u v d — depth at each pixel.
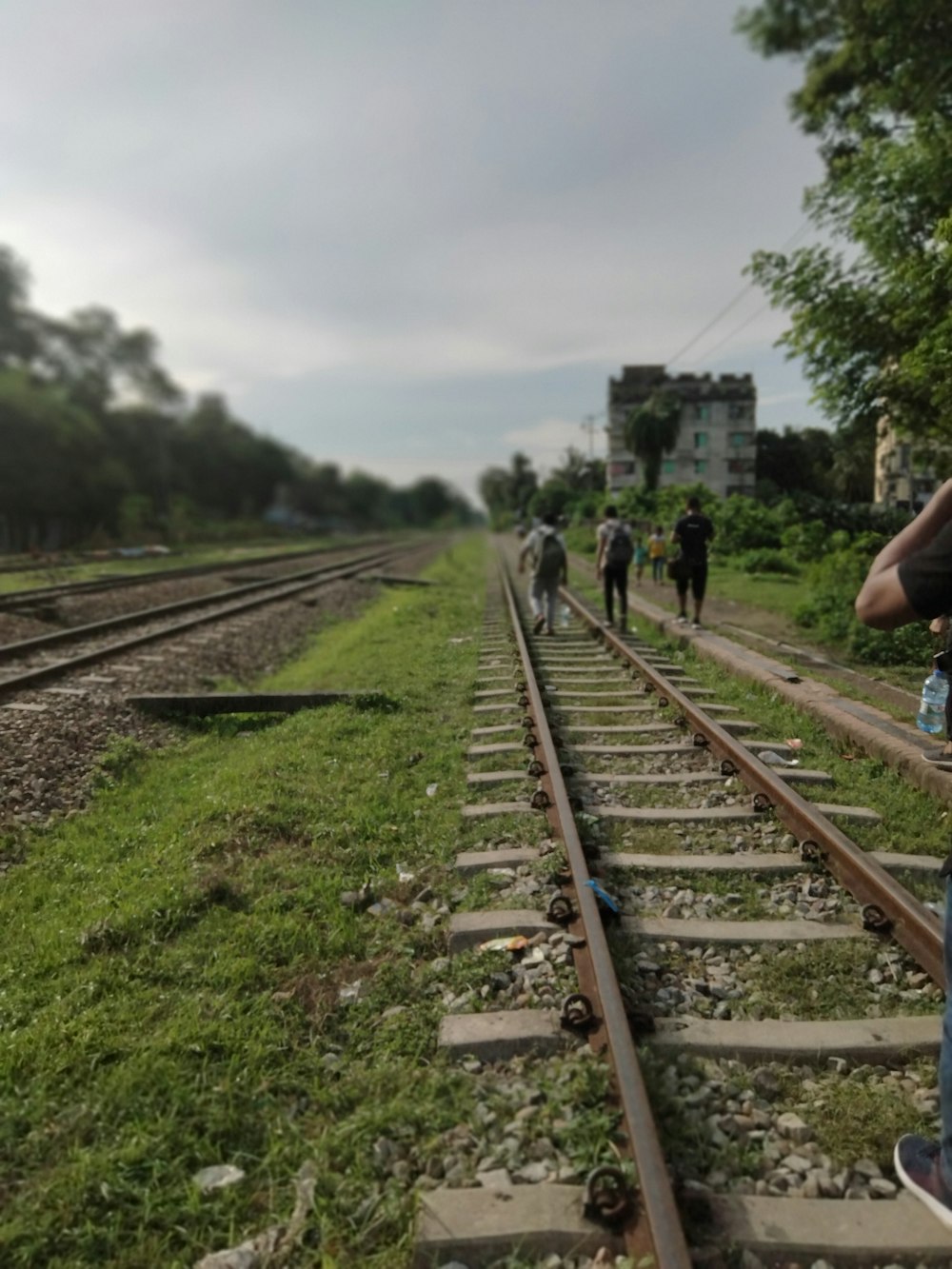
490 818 5.37
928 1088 2.96
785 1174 2.60
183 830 5.40
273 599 17.84
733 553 26.48
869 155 12.66
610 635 11.95
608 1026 2.98
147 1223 2.50
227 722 8.41
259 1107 2.93
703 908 4.21
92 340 69.25
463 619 15.69
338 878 4.59
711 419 71.38
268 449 96.19
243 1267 2.34
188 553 41.16
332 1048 3.25
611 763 6.51
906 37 14.12
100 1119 2.86
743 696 8.79
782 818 5.22
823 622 12.55
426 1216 2.43
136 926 4.08
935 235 9.79
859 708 7.56
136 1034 3.31
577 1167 2.54
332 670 11.26
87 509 50.88
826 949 3.81
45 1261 2.39
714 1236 2.36
